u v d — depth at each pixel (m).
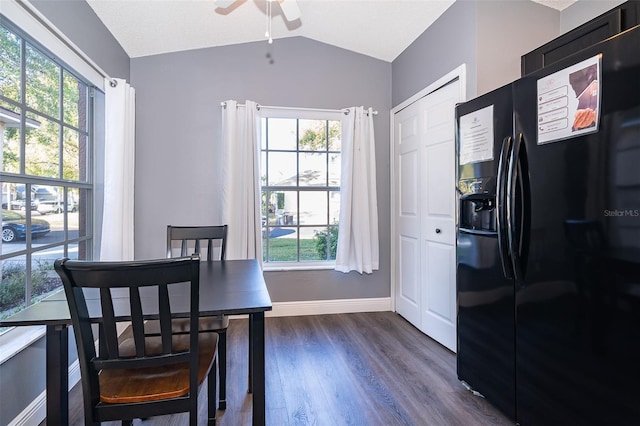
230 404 1.88
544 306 1.42
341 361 2.37
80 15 2.20
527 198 1.49
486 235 1.76
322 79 3.33
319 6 2.69
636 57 1.08
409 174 3.12
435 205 2.70
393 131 3.42
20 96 1.74
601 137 1.19
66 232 2.21
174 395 1.18
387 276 3.45
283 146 3.38
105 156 2.51
